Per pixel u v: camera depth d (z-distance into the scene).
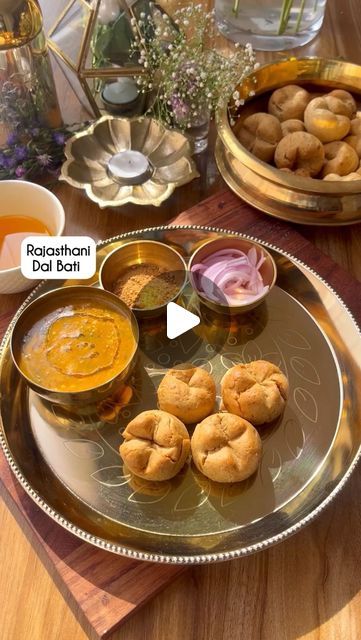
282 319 0.44
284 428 0.39
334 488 0.36
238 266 0.44
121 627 0.34
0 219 0.48
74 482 0.36
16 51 0.47
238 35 0.65
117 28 0.54
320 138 0.52
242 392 0.38
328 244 0.51
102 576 0.34
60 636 0.34
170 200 0.53
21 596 0.35
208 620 0.34
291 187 0.47
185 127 0.54
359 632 0.34
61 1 0.66
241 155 0.48
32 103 0.52
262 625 0.34
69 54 0.56
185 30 0.55
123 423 0.39
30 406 0.39
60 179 0.51
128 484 0.36
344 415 0.39
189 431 0.39
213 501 0.36
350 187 0.46
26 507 0.36
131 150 0.53
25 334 0.40
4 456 0.38
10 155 0.52
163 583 0.34
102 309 0.42
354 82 0.55
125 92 0.56
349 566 0.36
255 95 0.56
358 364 0.41
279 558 0.36
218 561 0.32
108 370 0.39
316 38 0.67
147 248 0.45
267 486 0.36
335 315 0.43
